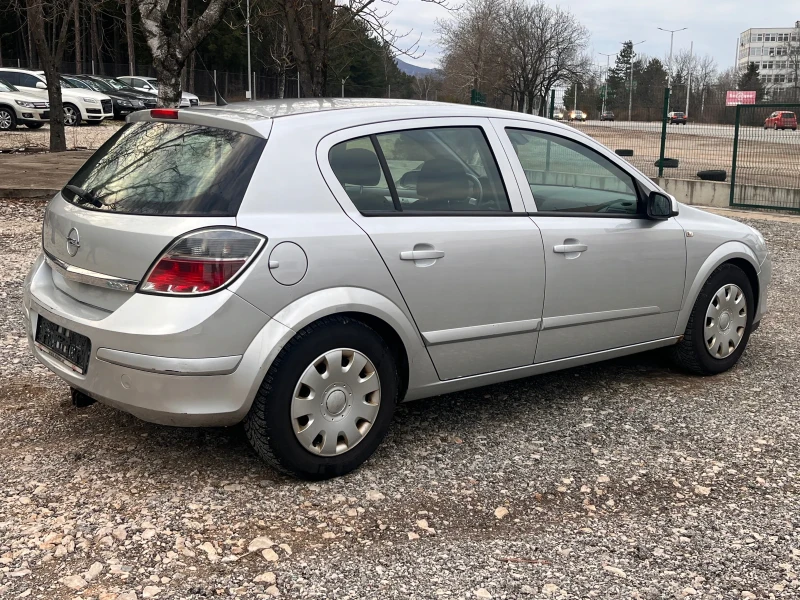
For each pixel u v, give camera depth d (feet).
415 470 12.13
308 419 11.21
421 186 12.53
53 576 9.07
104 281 10.84
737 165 52.75
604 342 14.93
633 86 60.08
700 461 12.70
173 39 32.32
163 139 12.10
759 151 51.83
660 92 58.80
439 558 9.73
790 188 49.21
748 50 516.32
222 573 9.25
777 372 17.37
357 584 9.13
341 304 11.13
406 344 12.08
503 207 13.41
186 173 11.17
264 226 10.65
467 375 13.14
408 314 12.02
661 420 14.42
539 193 13.99
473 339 12.90
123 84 107.86
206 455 12.34
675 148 58.03
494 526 10.55
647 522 10.75
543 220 13.78
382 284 11.63
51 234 12.40
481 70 163.12
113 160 12.39
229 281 10.30
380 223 11.81
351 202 11.64
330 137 11.73
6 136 72.54
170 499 10.92
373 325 11.98
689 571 9.59
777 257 32.86
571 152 14.69
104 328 10.50
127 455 12.26
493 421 14.24
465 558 9.75
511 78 160.97
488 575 9.40
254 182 10.80
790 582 9.39
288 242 10.75
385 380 11.96
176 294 10.22
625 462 12.62
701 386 16.37
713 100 56.70
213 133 11.62
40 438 12.80
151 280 10.36
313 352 11.05
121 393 10.58
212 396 10.41
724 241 16.69
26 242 28.68
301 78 32.12
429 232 12.21
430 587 9.12
